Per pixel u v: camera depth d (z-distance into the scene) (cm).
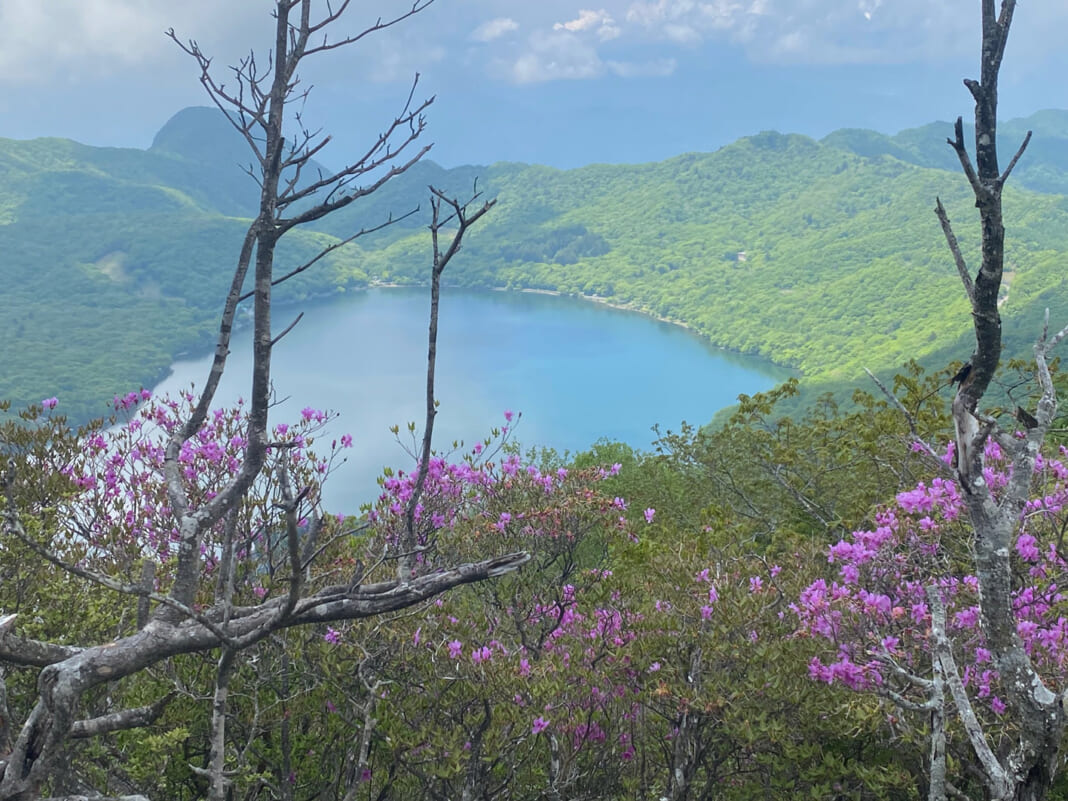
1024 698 416
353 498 16975
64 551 682
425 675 703
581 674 707
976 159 384
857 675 612
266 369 431
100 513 734
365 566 727
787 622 732
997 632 423
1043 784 416
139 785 657
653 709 693
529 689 652
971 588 659
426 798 752
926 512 708
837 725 636
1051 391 425
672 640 696
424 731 632
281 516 711
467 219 411
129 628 662
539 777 732
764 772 708
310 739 747
